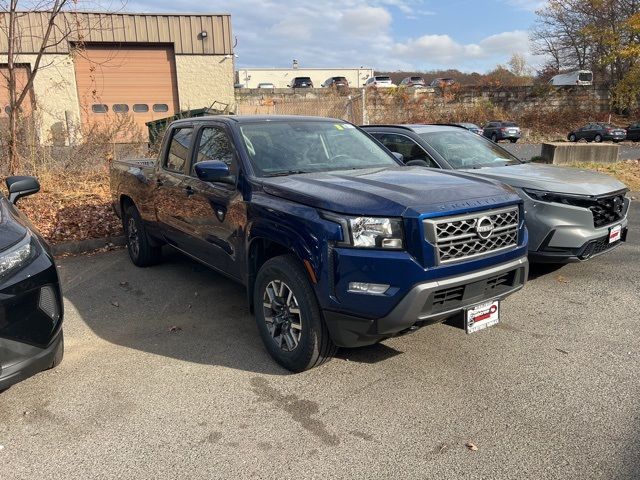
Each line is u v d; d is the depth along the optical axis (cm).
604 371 373
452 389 353
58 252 720
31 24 1767
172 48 2331
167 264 668
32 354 322
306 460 284
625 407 326
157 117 2367
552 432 303
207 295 550
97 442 305
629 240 729
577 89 3678
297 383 366
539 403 334
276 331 392
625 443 291
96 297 551
